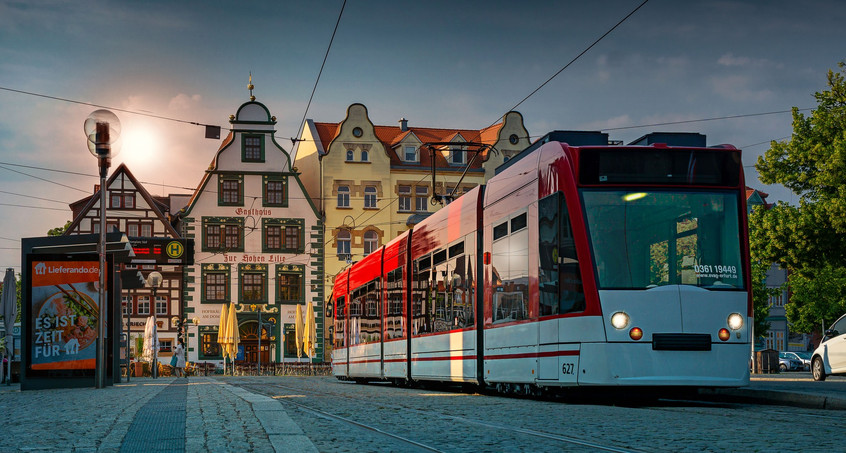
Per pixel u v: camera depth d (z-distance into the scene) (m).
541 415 11.75
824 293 50.47
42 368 23.53
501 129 68.38
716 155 14.21
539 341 14.87
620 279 13.61
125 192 63.41
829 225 29.12
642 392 15.92
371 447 8.25
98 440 8.73
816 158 29.52
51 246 24.62
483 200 18.12
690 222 13.97
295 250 63.88
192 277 62.38
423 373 21.34
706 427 9.73
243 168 63.59
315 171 67.25
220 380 35.28
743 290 13.80
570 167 14.18
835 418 10.82
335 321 34.34
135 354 61.53
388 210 65.81
